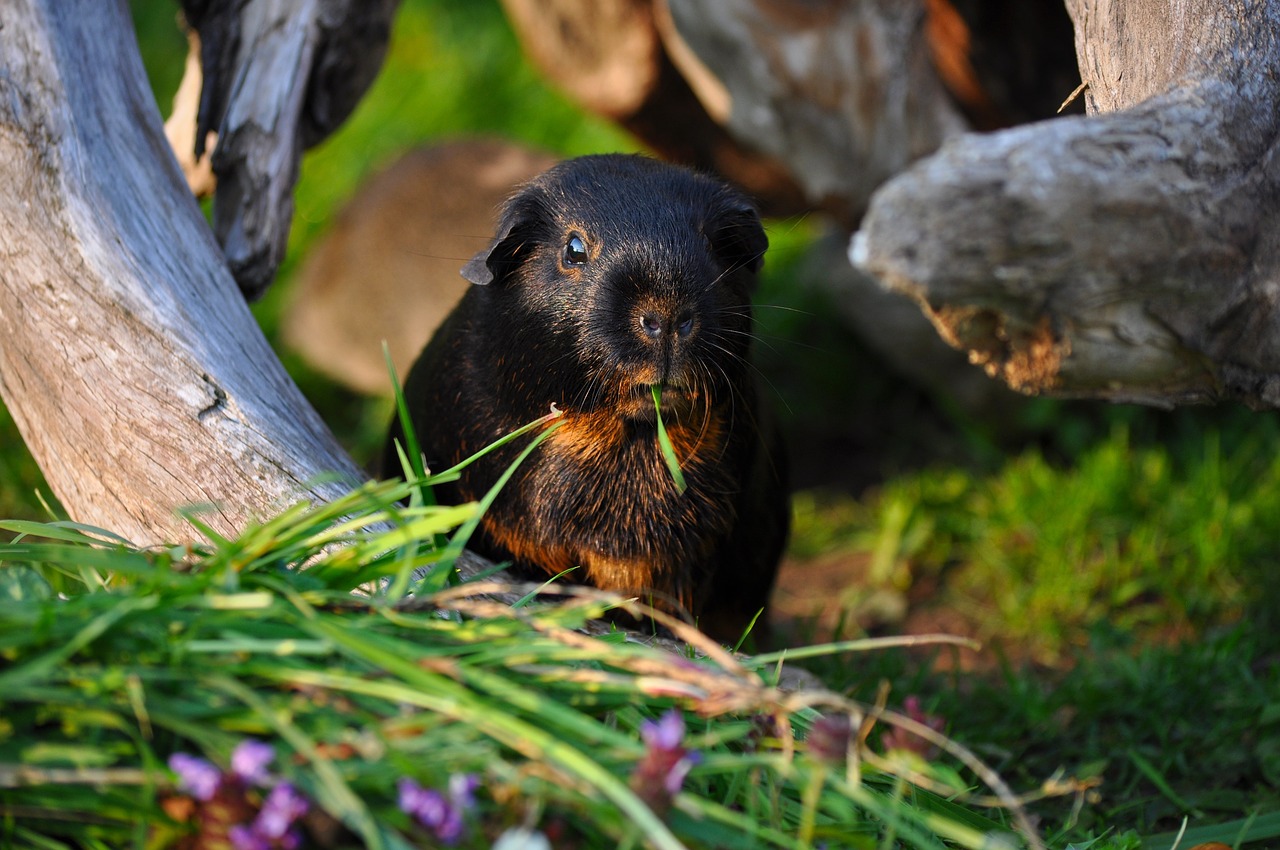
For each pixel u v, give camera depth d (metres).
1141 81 6.11
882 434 13.99
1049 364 4.81
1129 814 7.12
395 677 4.42
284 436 6.44
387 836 3.98
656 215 6.73
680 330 6.45
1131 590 10.20
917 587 11.37
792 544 12.19
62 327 6.39
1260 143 5.02
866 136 11.28
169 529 6.15
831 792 4.80
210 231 7.44
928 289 4.39
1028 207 4.36
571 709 4.63
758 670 5.60
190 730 4.08
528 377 6.93
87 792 4.09
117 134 7.02
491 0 18.36
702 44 11.25
